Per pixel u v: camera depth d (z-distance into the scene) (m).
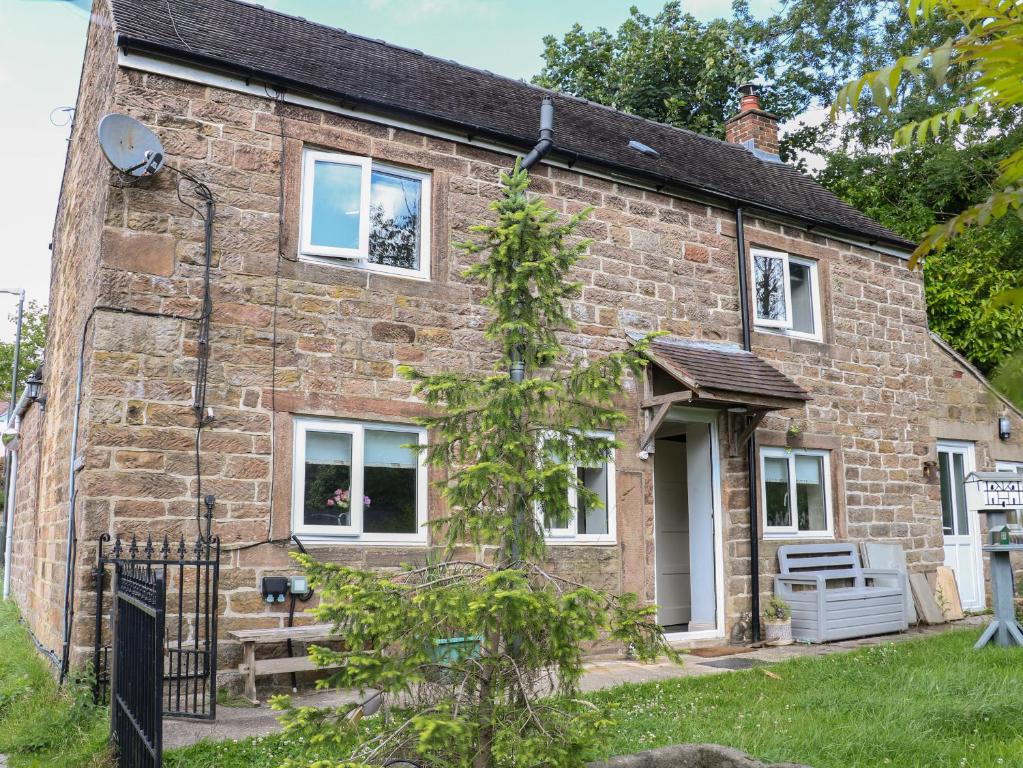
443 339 8.77
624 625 3.96
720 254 11.05
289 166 8.20
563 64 24.16
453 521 4.20
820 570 11.06
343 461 8.18
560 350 4.27
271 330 7.89
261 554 7.54
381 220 8.78
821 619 10.12
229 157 7.92
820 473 11.68
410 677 3.75
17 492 15.19
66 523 8.27
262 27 9.38
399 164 8.88
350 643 3.72
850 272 12.42
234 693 7.20
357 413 8.19
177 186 7.64
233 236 7.84
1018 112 10.05
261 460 7.67
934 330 15.41
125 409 7.16
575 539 9.31
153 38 7.64
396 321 8.54
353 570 3.79
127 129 7.27
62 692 6.82
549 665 4.02
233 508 7.48
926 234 1.81
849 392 12.01
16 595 14.59
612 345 9.87
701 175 11.51
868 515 11.88
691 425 10.83
